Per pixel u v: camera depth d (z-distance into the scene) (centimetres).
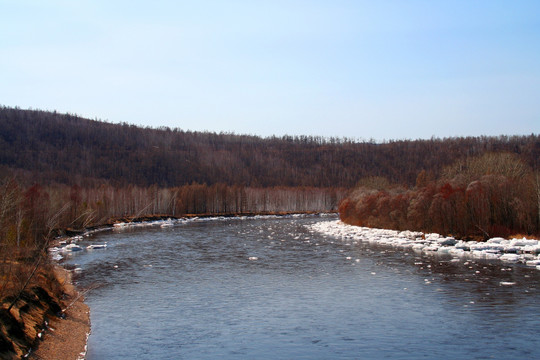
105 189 14838
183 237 9312
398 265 5703
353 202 12400
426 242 7769
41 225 6706
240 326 3384
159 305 3953
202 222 14288
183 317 3612
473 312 3631
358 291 4391
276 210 19412
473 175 9569
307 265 5825
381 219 10606
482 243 7106
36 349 2642
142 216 14488
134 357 2792
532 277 4797
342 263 5941
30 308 3030
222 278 5050
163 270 5525
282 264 5916
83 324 3384
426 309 3741
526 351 2838
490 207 8100
